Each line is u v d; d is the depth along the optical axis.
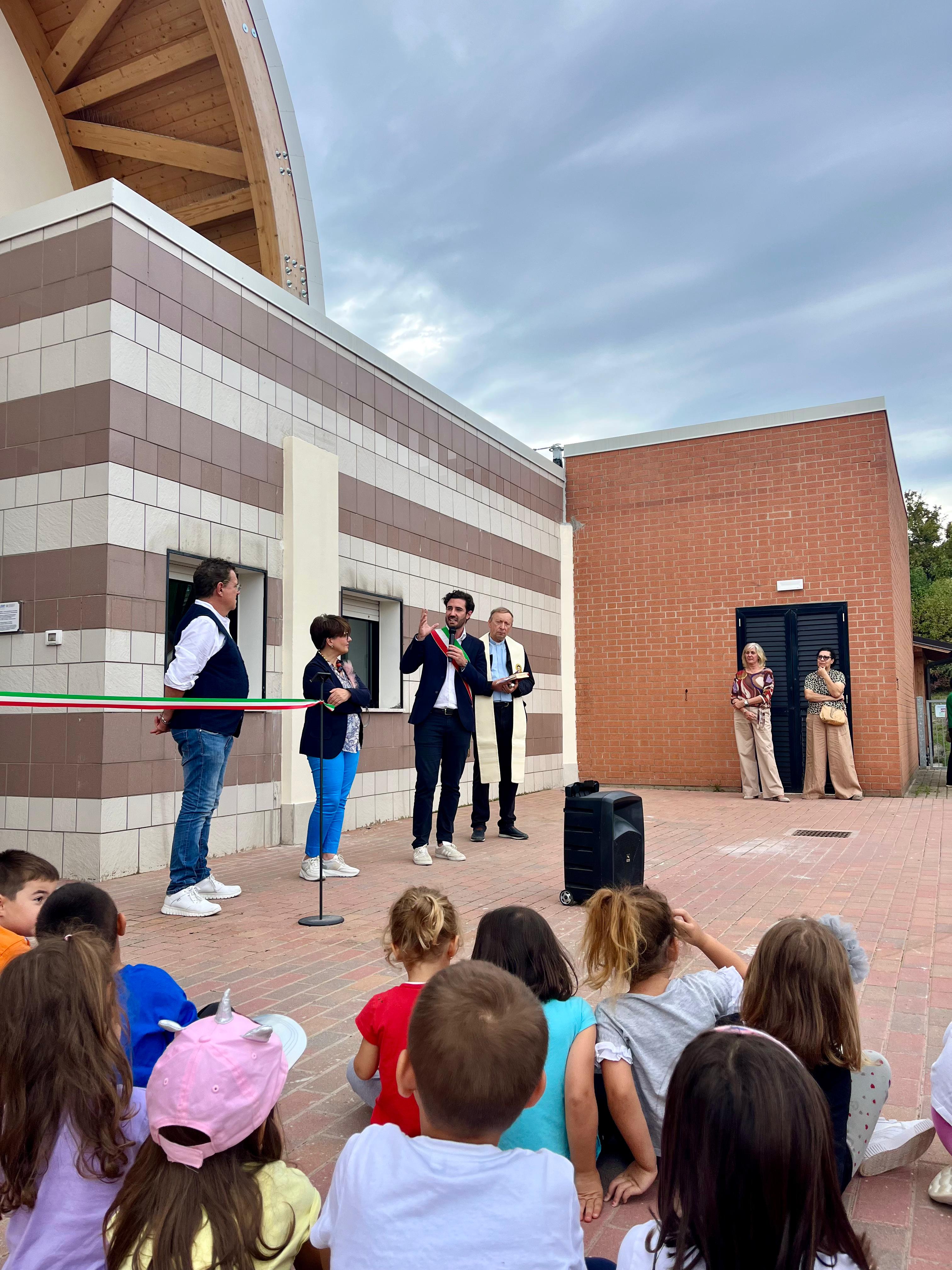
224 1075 1.44
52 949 1.72
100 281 6.67
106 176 11.39
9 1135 1.62
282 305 8.40
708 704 13.73
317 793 6.57
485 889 6.25
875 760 12.68
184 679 5.43
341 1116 2.84
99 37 10.20
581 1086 2.23
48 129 10.93
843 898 5.91
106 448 6.54
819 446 13.17
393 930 2.54
